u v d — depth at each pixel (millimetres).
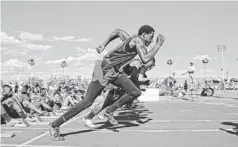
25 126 7156
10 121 7160
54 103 11016
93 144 5000
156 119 8531
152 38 6109
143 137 5641
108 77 5562
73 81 18031
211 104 14773
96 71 5582
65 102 11516
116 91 6422
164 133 6086
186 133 6066
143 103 16281
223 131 6277
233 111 10945
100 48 6301
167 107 13141
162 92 25266
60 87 12703
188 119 8484
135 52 5711
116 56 5582
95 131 6395
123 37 6160
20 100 8258
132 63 7961
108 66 5562
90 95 5492
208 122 7773
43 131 6406
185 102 16688
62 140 5348
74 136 5773
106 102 6406
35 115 7984
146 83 8211
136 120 8312
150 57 5543
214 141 5188
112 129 6652
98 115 8773
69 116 5344
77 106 5387
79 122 8070
